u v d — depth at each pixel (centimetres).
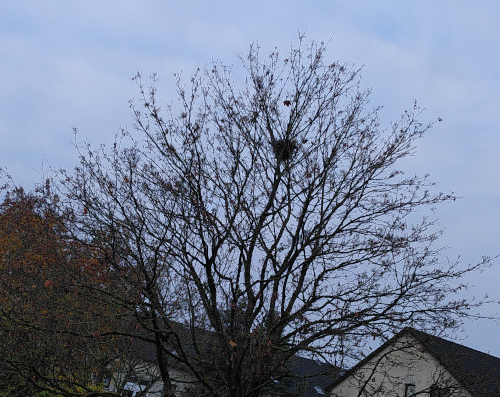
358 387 1070
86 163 942
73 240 941
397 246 1008
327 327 952
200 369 955
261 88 1108
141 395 1152
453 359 1177
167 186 963
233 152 1050
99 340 1126
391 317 961
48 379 958
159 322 1032
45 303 1076
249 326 984
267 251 1057
